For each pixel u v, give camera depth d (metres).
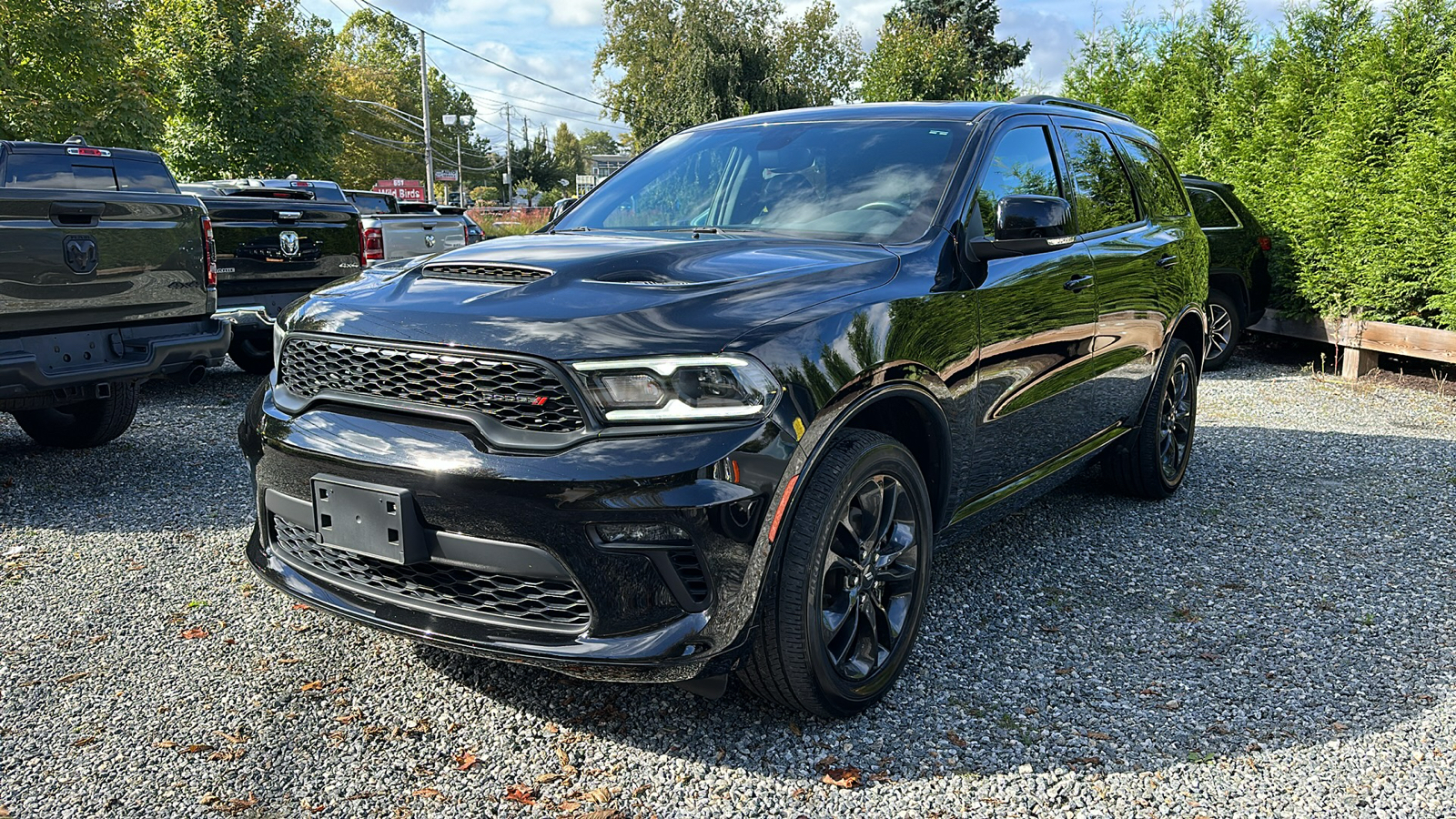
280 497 2.82
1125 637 3.45
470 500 2.43
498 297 2.59
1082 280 3.82
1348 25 9.47
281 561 2.95
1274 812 2.45
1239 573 4.04
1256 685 3.10
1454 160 7.73
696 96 41.81
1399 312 8.50
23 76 14.23
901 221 3.29
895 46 23.69
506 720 2.88
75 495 5.05
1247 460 5.82
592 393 2.38
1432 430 6.57
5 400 4.95
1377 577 3.99
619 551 2.38
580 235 3.43
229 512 4.78
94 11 14.65
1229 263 8.77
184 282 5.69
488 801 2.50
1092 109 4.64
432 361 2.51
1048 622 3.56
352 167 56.28
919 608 3.09
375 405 2.62
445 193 79.19
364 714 2.91
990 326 3.24
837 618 2.79
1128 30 12.44
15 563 4.09
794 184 3.61
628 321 2.44
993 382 3.30
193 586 3.86
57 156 5.52
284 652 3.30
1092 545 4.38
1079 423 4.06
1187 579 3.98
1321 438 6.37
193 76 20.91
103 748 2.72
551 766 2.65
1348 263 8.52
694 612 2.45
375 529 2.56
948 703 2.98
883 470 2.81
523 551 2.42
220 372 9.12
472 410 2.48
